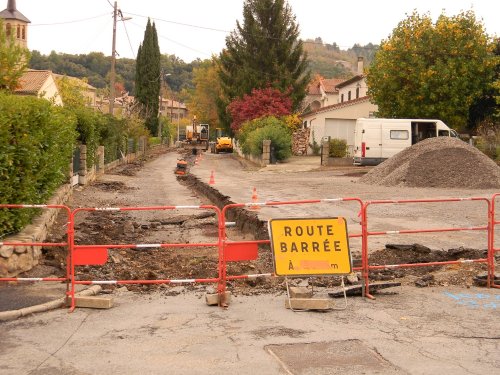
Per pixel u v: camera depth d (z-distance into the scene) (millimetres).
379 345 6270
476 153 24438
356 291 8336
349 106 47250
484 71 35969
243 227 16469
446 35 35906
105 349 6199
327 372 5508
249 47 57875
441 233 13031
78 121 25328
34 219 11516
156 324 7059
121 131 43406
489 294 8375
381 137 34594
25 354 6059
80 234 13828
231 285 9117
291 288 8031
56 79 54406
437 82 35906
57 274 9664
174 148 92375
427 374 5465
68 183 20828
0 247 8859
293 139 48000
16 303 7707
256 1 57031
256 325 7000
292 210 17266
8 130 9555
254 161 45219
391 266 8555
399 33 37312
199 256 12547
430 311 7566
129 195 24188
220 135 92312
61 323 7102
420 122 34500
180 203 22000
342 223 7973
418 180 24141
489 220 8852
